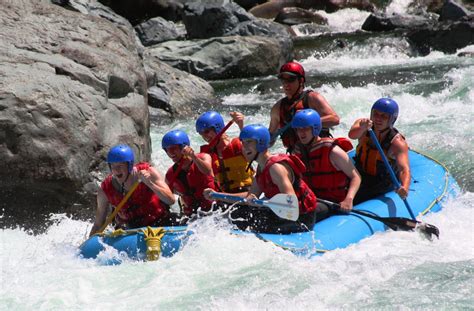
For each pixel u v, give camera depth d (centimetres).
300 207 2033
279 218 2059
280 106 2391
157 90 4481
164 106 4400
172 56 5812
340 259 1948
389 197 2330
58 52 3067
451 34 6309
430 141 3434
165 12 8031
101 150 2844
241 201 2033
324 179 2166
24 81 2762
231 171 2277
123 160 2062
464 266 1912
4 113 2645
